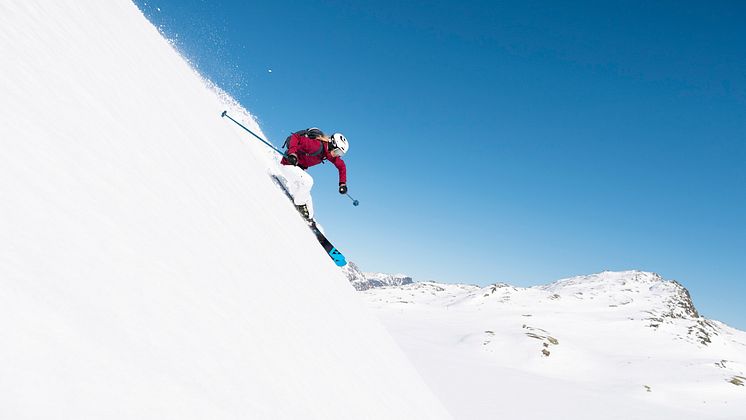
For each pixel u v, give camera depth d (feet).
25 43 5.35
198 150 9.58
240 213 8.77
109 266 3.36
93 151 4.71
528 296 408.87
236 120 22.85
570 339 259.19
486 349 203.62
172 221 5.26
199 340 3.74
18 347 2.01
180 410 2.83
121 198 4.49
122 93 7.49
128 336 2.92
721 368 204.95
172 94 12.00
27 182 3.24
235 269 6.01
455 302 397.80
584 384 169.99
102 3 12.39
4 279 2.28
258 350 4.69
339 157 23.95
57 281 2.69
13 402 1.73
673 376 188.75
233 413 3.36
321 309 9.27
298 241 13.84
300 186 21.61
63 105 4.92
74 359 2.31
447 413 18.90
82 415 2.05
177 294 4.00
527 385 135.03
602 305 399.85
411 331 239.09
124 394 2.46
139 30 15.53
